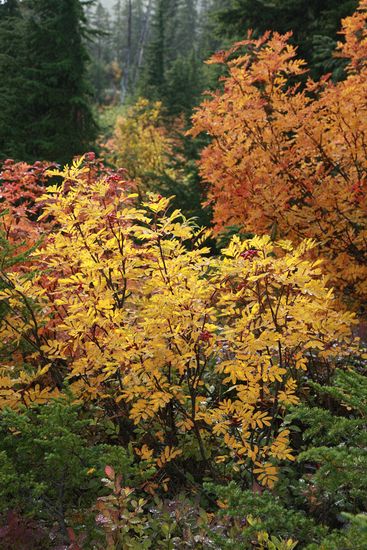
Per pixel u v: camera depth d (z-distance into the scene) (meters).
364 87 4.60
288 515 2.12
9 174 5.11
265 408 3.33
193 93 26.89
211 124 4.89
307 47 10.28
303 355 3.56
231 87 5.02
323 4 10.44
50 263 3.26
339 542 1.88
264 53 4.79
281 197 4.39
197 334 2.76
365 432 2.41
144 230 2.83
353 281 4.70
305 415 2.52
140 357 2.86
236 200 4.68
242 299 3.03
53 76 13.52
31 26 13.55
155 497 2.68
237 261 2.77
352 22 5.03
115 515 2.43
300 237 4.75
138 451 2.88
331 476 2.21
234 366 2.70
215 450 3.25
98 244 3.23
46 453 2.47
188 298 2.77
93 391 2.99
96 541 2.49
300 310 2.77
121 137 22.23
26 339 3.24
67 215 3.18
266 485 2.79
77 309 2.94
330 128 4.67
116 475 2.65
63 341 3.46
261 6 10.69
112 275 3.12
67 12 13.46
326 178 4.58
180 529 2.62
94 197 3.70
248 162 4.64
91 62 14.17
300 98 4.68
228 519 2.45
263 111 4.68
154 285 2.88
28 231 4.23
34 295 3.12
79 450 2.55
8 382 2.89
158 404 2.78
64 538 2.52
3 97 13.23
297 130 4.56
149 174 11.05
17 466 2.73
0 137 13.21
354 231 4.73
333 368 3.58
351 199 4.40
